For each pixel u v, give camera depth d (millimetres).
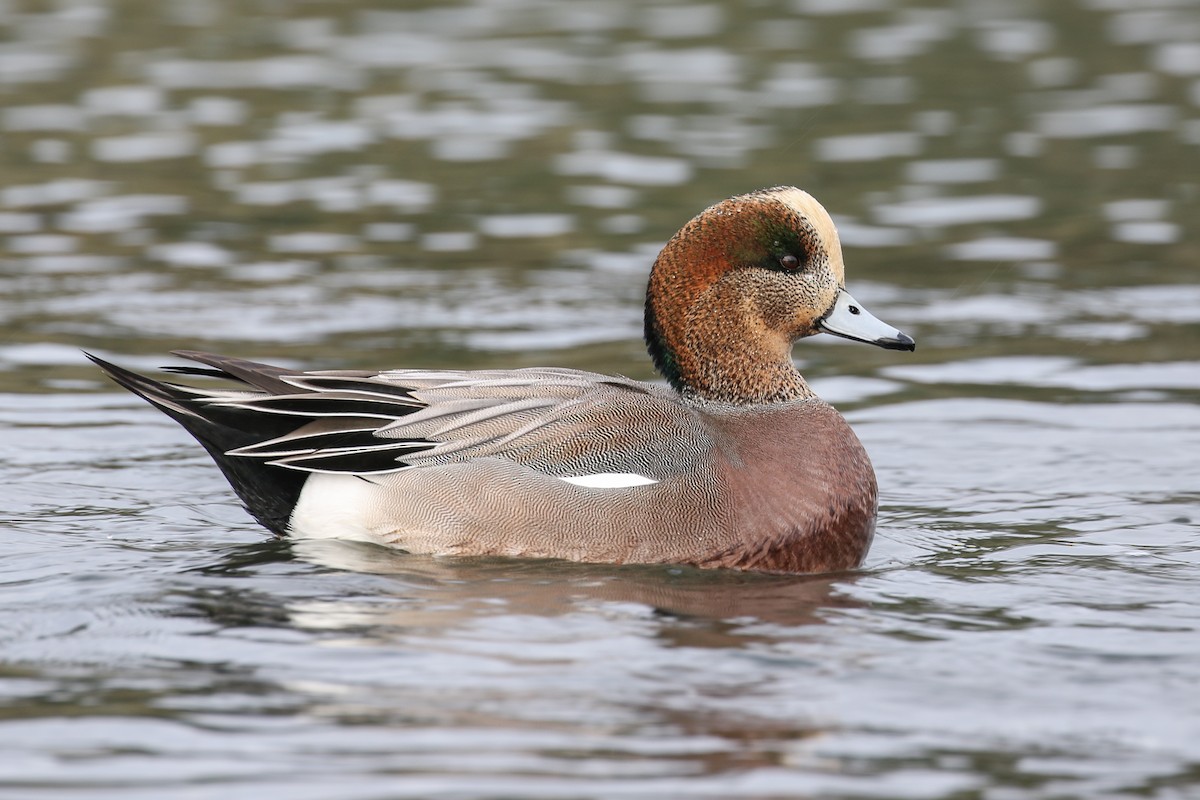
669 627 9789
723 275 12062
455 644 9391
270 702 8547
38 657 9125
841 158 24359
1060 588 10711
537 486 11109
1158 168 23922
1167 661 9320
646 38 31609
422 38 31625
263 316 17875
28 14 32938
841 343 18000
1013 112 26828
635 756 7996
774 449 11547
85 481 13086
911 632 9797
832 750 8133
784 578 11016
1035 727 8430
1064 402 15570
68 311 17938
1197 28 32312
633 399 11562
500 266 19938
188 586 10336
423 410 11211
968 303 18828
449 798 7539
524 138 25234
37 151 24328
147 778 7703
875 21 33062
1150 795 7727
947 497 13125
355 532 11281
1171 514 12508
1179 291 19172
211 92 27688
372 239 20953
